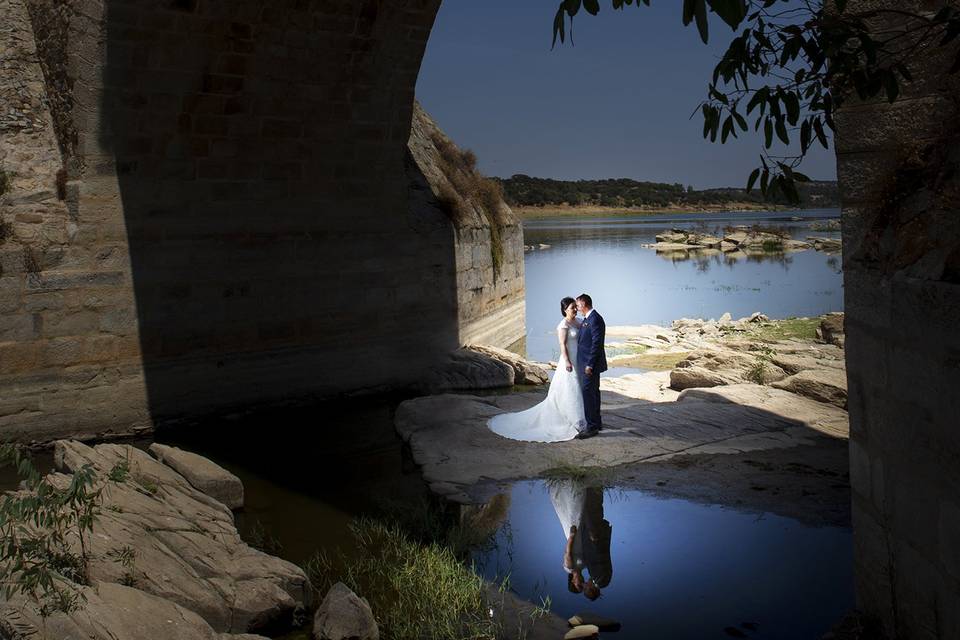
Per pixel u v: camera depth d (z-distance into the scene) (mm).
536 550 6609
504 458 9078
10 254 10047
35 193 10375
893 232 4152
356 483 8672
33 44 11281
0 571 4684
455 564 6254
